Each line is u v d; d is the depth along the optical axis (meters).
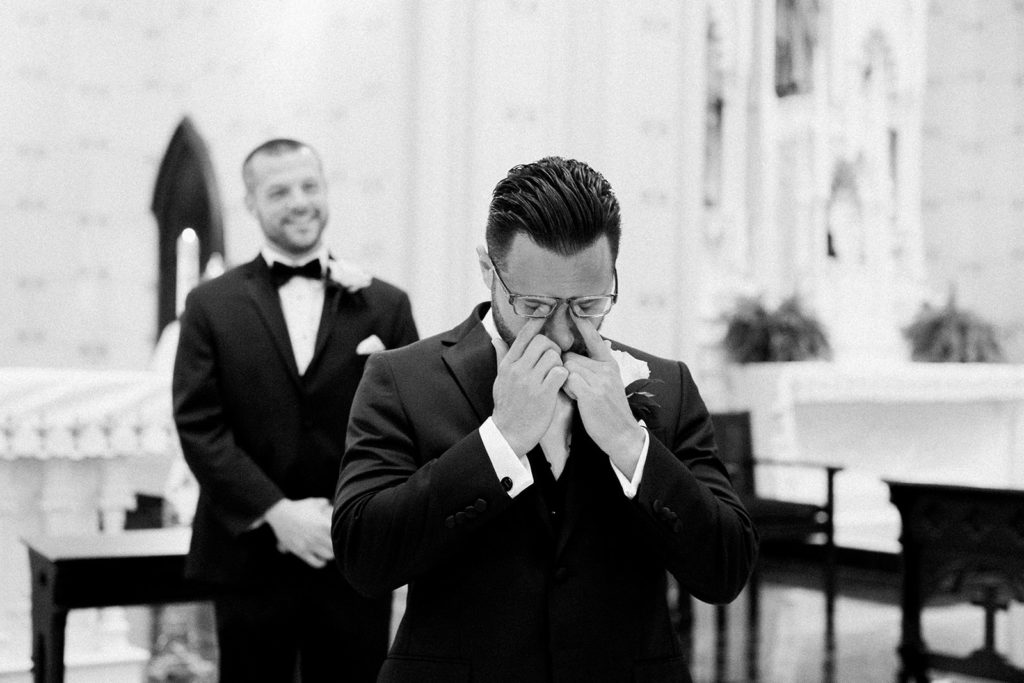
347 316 3.18
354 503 1.72
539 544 1.72
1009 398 9.49
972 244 11.67
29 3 9.60
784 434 8.36
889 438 9.59
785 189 9.73
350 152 6.90
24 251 9.54
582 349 1.72
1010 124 11.79
